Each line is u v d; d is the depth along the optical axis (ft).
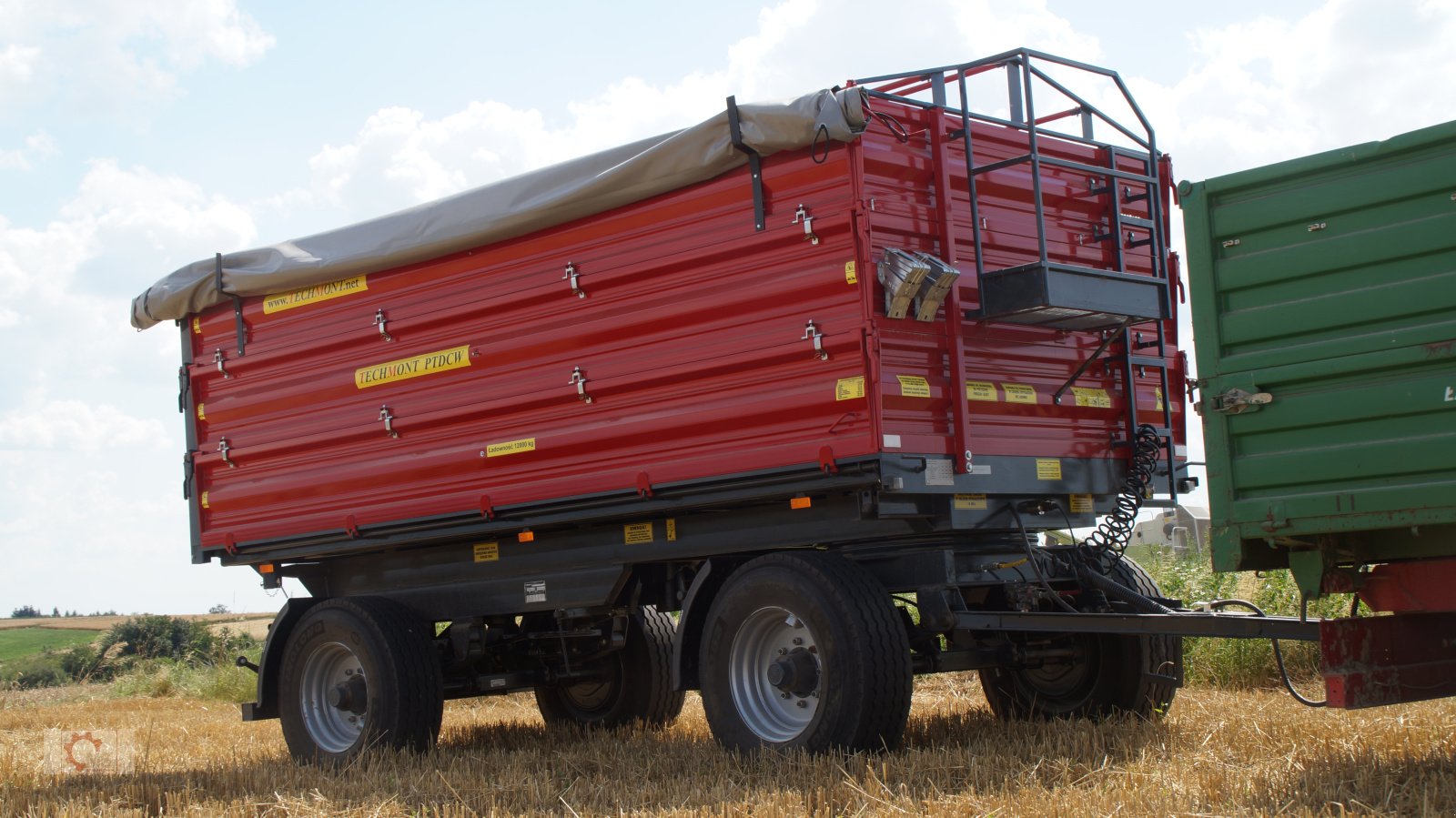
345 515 28.12
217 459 30.53
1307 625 17.40
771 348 21.11
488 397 25.41
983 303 21.22
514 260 25.12
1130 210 24.64
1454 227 16.31
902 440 20.04
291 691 28.09
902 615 22.12
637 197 23.00
